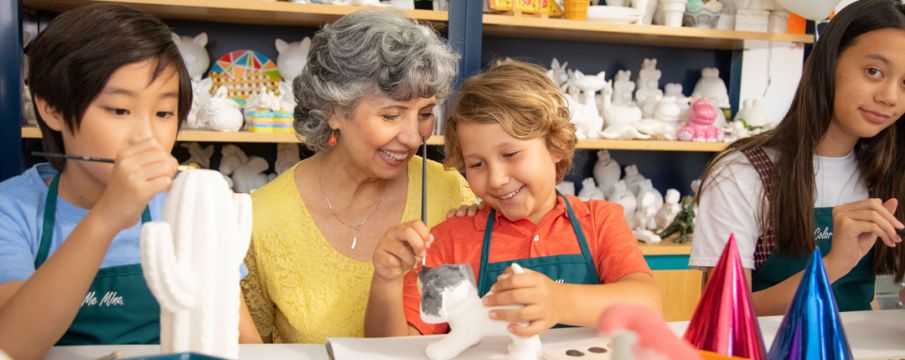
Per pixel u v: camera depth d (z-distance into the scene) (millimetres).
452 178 1404
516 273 812
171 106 975
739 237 1357
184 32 2377
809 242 1319
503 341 895
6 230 979
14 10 1940
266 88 2361
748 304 724
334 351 842
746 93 2955
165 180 766
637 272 1071
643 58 2844
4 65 1947
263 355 865
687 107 2631
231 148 2355
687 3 2547
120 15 940
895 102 1228
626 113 2514
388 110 1160
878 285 1670
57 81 916
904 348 912
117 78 906
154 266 640
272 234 1269
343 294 1258
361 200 1315
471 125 1057
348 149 1218
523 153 1057
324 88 1170
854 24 1254
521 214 1109
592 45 2785
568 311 859
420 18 2223
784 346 722
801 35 2574
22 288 780
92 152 942
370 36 1129
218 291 692
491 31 2508
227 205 700
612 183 2693
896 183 1367
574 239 1157
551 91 1125
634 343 495
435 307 817
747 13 2555
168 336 693
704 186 1432
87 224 759
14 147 1974
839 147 1386
